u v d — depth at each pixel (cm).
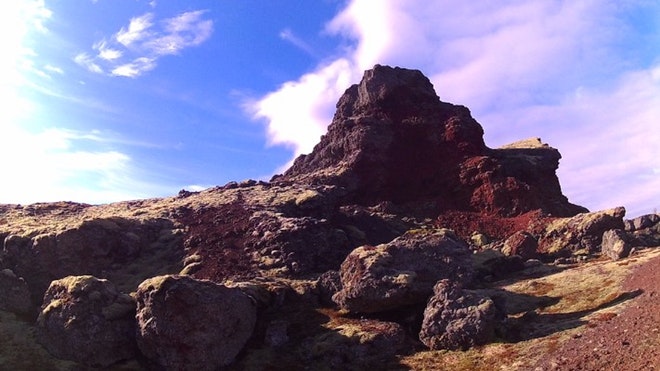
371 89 9894
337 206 7544
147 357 3606
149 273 5203
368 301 4016
